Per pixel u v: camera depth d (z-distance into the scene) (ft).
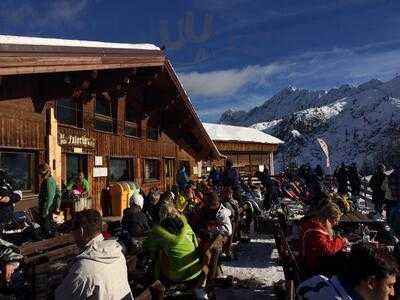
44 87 37.40
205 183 58.44
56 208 30.63
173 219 18.94
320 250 16.70
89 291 10.89
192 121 71.72
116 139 53.36
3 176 20.71
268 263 31.22
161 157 70.85
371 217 33.65
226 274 28.02
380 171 53.47
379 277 8.20
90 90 43.96
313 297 8.84
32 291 17.06
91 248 11.34
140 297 13.80
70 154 44.16
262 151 144.25
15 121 33.91
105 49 35.83
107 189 50.65
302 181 88.79
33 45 27.25
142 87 59.41
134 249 23.71
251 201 46.62
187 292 17.92
